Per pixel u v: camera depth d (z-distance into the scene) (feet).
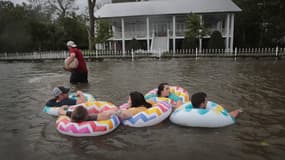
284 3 77.87
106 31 74.02
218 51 63.31
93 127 12.62
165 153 10.64
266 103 18.06
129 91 22.99
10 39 80.38
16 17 86.74
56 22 110.01
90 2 72.74
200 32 68.90
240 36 98.22
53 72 39.60
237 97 20.01
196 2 79.30
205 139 12.00
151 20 85.30
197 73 34.45
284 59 55.62
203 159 10.06
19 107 18.25
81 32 106.52
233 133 12.66
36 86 26.76
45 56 66.28
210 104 14.79
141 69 40.57
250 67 41.16
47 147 11.53
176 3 80.69
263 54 57.41
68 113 14.49
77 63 26.86
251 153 10.52
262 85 24.88
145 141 11.91
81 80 27.81
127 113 14.02
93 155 10.60
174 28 77.51
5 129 13.91
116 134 12.84
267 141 11.66
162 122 14.51
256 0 85.25
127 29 88.74
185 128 13.50
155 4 82.12
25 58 65.57
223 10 73.82
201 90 22.90
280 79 28.40
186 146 11.27
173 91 18.66
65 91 17.04
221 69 38.75
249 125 13.73
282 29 86.99
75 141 12.10
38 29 88.58
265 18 88.07
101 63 54.39
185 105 15.15
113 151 10.93
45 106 17.21
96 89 24.27
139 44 80.02
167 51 65.98
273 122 14.12
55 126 14.23
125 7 83.66
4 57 67.05
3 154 10.94
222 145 11.32
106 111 14.21
